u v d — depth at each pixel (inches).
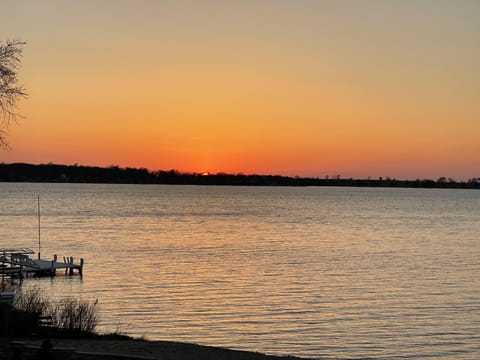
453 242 3927.2
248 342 1375.5
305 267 2659.9
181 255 3058.6
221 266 2662.4
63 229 4495.6
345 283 2226.9
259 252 3238.2
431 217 6712.6
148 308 1727.4
